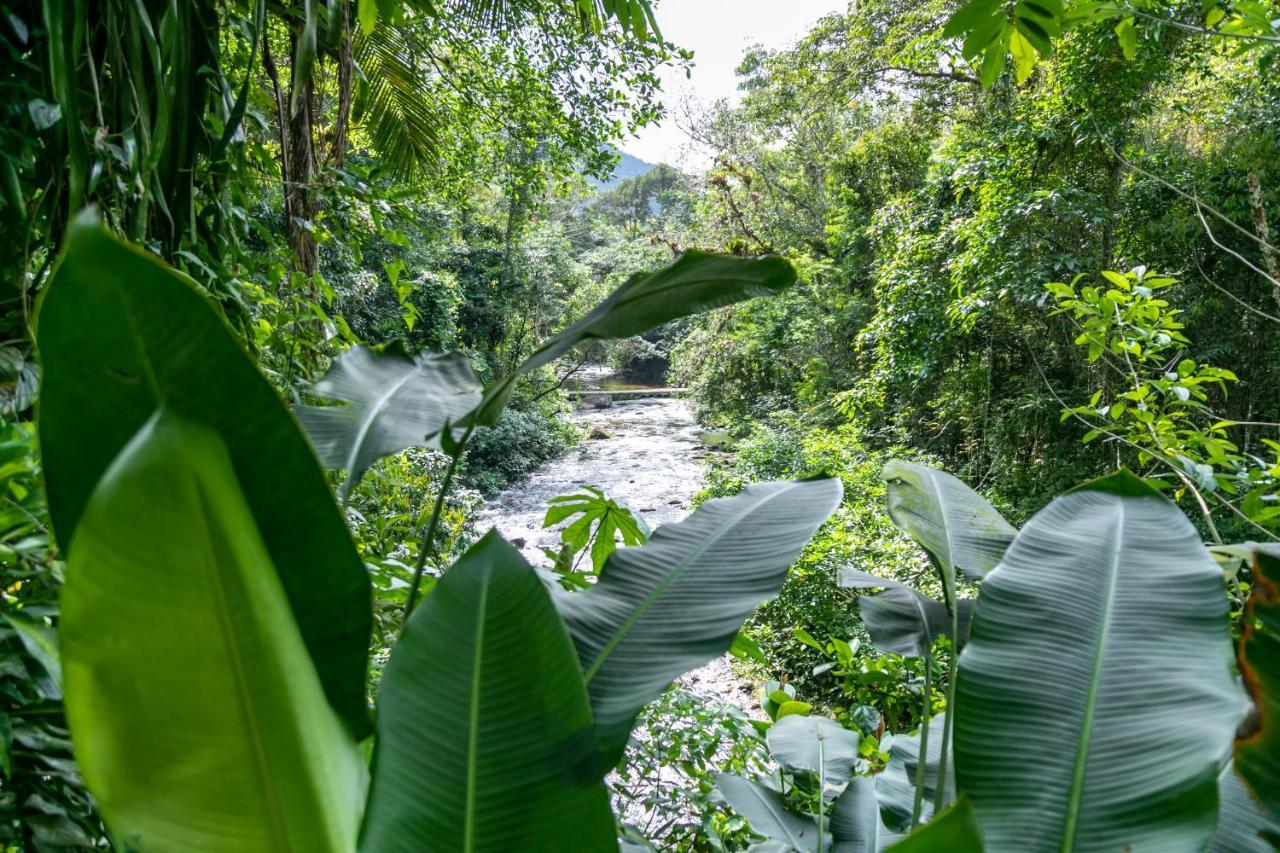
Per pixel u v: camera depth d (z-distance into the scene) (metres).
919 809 0.94
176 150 1.71
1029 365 8.73
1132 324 2.40
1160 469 2.48
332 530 0.48
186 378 0.44
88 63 1.41
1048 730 0.68
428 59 5.49
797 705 1.93
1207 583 0.79
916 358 8.94
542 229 18.12
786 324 14.74
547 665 0.58
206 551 0.36
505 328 15.78
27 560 0.80
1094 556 0.84
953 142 9.51
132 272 0.41
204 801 0.40
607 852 0.54
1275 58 4.36
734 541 1.00
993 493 8.54
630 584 0.94
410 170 4.04
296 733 0.40
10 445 0.78
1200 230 6.53
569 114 6.39
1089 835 0.61
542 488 12.91
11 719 0.76
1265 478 1.96
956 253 8.29
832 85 11.47
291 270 2.52
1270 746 0.71
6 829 0.73
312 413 1.04
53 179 1.36
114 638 0.36
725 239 15.89
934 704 2.45
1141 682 0.71
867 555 5.86
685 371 18.06
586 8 2.59
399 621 1.61
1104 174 7.08
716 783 1.50
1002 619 0.78
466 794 0.53
